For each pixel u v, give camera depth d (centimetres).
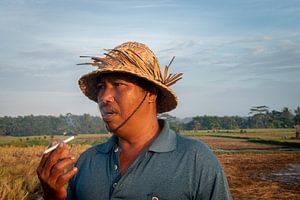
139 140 203
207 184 188
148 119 204
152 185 188
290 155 3341
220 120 18338
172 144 195
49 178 175
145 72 200
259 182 1664
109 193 198
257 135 10131
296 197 1298
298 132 7825
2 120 13562
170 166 190
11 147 4397
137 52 204
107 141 219
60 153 176
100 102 203
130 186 189
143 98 202
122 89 198
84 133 13775
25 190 1193
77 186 214
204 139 7919
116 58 200
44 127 13738
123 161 203
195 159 190
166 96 217
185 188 187
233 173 2016
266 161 2742
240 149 4569
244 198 1289
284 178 1802
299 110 18162
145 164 192
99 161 211
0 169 1590
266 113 18288
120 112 198
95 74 209
